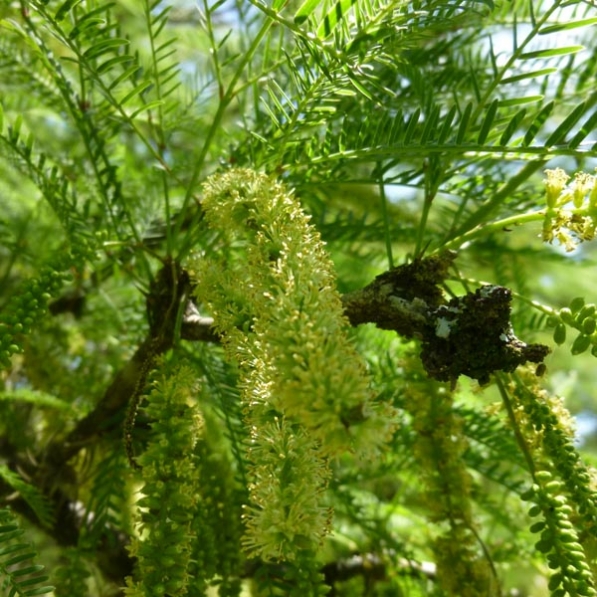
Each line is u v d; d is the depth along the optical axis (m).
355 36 0.20
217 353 0.27
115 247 0.25
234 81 0.23
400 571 0.33
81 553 0.25
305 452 0.16
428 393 0.25
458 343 0.19
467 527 0.25
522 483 0.29
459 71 0.30
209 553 0.21
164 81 0.26
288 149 0.24
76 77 0.32
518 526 0.33
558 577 0.18
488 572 0.25
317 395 0.13
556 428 0.21
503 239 0.34
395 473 0.32
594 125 0.18
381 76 0.29
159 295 0.24
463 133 0.20
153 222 0.32
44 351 0.35
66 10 0.21
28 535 0.31
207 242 0.27
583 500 0.19
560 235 0.19
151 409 0.20
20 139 0.27
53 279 0.20
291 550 0.15
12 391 0.32
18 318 0.19
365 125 0.22
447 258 0.21
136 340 0.33
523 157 0.21
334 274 0.17
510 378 0.22
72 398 0.34
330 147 0.24
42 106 0.36
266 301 0.16
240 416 0.25
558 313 0.19
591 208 0.18
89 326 0.35
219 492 0.24
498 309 0.19
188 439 0.20
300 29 0.19
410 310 0.20
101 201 0.28
